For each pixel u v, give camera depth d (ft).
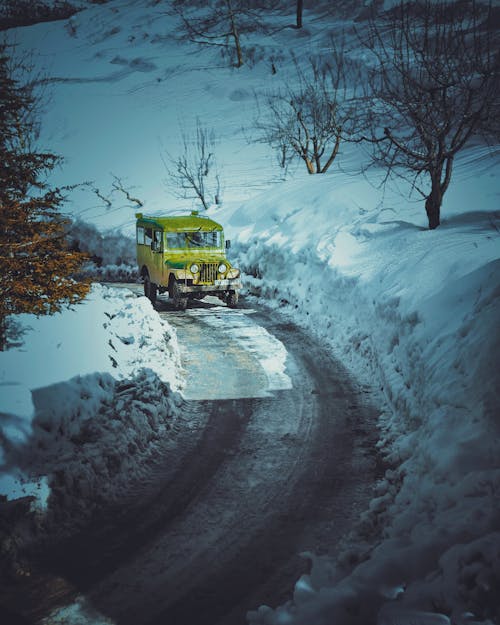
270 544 22.29
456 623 13.88
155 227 61.77
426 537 17.31
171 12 187.42
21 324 36.45
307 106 114.42
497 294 31.63
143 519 24.13
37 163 37.58
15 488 23.79
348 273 52.90
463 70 54.85
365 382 39.29
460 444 22.16
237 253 74.74
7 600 19.49
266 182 96.89
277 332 51.52
